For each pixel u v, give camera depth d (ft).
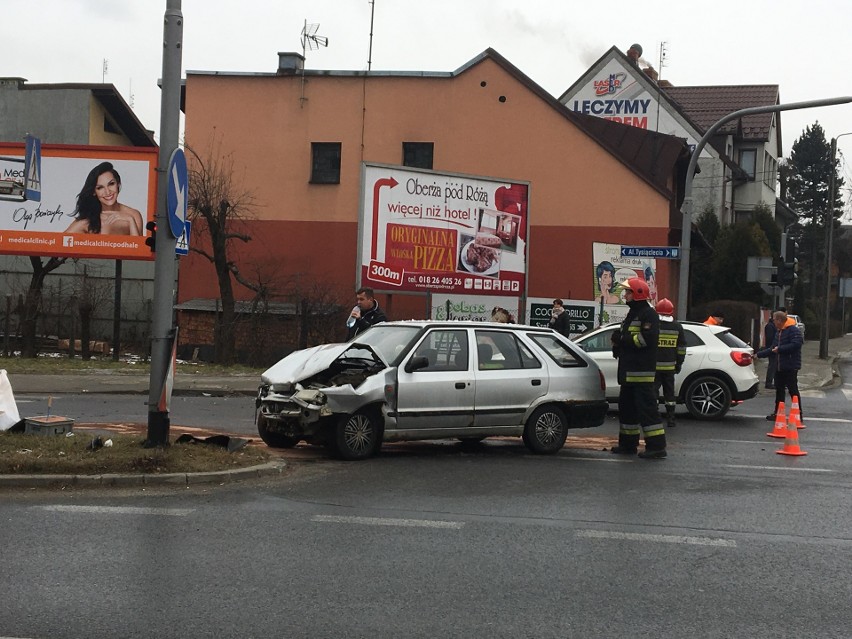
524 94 98.43
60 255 84.07
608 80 155.63
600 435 45.32
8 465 28.60
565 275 97.81
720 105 172.96
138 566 20.58
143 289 106.01
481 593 19.35
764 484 32.42
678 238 104.73
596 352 53.83
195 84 101.40
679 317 67.87
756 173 172.45
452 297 80.59
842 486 32.53
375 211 76.59
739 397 53.78
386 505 27.37
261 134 100.78
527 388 37.40
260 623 17.21
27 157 77.56
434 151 99.50
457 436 36.47
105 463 29.19
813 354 140.15
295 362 37.14
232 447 32.73
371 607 18.28
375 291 76.69
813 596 19.74
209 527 24.16
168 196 31.09
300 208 100.17
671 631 17.39
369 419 35.14
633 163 98.89
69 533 23.18
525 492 29.84
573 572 21.06
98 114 121.90
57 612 17.53
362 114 99.91
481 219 81.82
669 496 29.78
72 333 81.15
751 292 127.44
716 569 21.62
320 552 22.15
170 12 31.19
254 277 99.19
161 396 31.58
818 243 272.92
